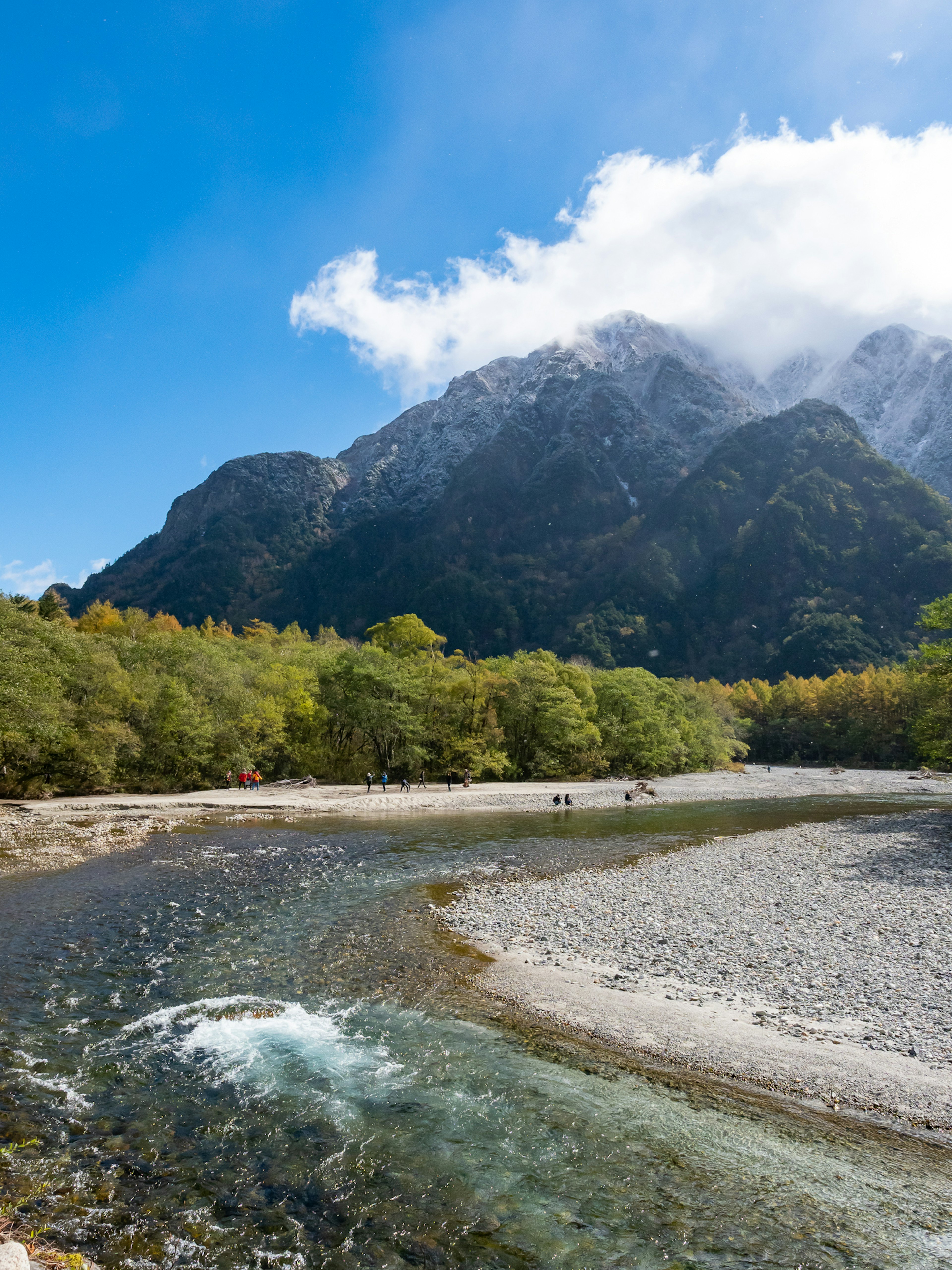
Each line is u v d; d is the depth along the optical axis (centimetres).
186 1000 1405
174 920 2003
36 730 4434
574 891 2488
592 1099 1047
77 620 9475
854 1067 1154
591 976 1587
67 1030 1249
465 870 2888
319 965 1636
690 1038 1262
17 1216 745
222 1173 848
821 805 6050
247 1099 1026
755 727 15462
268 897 2319
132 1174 839
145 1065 1124
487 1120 983
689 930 1980
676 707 10262
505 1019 1339
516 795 6000
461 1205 801
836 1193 843
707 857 3269
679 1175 869
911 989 1502
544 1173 863
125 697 5356
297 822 4416
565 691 7881
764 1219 790
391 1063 1152
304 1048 1195
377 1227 759
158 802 4847
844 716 14175
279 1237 738
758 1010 1391
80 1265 652
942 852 3325
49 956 1661
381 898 2345
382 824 4416
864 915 2159
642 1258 720
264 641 10750
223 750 6022
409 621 11306
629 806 5888
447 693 7406
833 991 1495
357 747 7294
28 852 3011
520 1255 721
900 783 9006
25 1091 1030
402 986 1506
